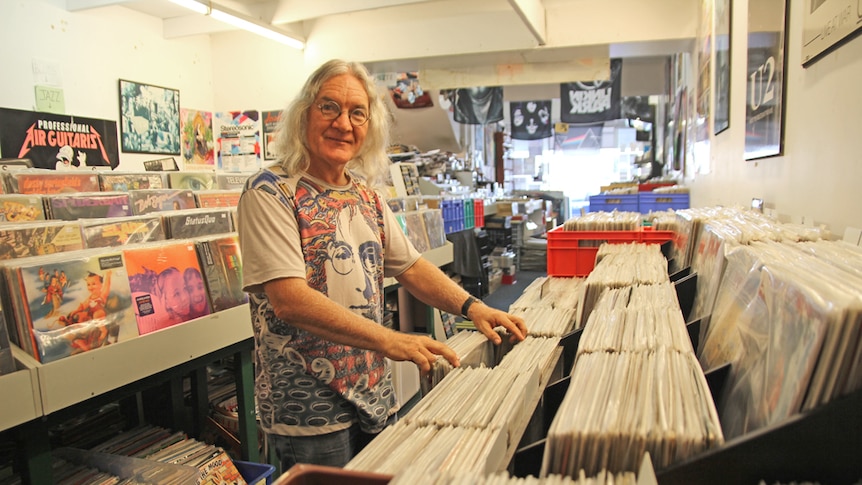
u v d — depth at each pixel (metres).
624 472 0.63
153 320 1.71
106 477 1.64
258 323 1.36
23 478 1.41
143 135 5.02
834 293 0.59
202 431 2.41
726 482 0.57
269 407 1.37
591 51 4.67
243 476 1.96
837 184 1.39
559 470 0.66
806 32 1.58
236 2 4.56
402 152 7.90
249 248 1.24
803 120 1.63
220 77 5.71
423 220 3.51
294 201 1.30
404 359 1.14
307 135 1.34
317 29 5.20
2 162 2.88
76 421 2.14
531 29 3.96
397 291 3.44
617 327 1.03
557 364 1.20
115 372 1.55
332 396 1.34
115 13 4.75
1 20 3.95
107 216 2.28
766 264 0.83
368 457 0.76
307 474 0.61
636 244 2.12
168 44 5.25
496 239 8.04
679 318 1.07
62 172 2.52
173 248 1.85
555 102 14.03
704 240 1.53
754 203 2.19
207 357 1.93
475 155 11.07
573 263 2.28
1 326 1.33
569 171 17.19
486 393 0.94
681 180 5.37
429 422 0.85
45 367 1.38
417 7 4.88
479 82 5.29
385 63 5.20
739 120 2.51
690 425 0.63
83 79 4.51
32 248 1.75
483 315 1.37
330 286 1.32
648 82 7.34
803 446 0.55
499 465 0.78
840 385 0.55
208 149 5.65
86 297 1.54
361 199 1.44
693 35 4.15
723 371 0.91
